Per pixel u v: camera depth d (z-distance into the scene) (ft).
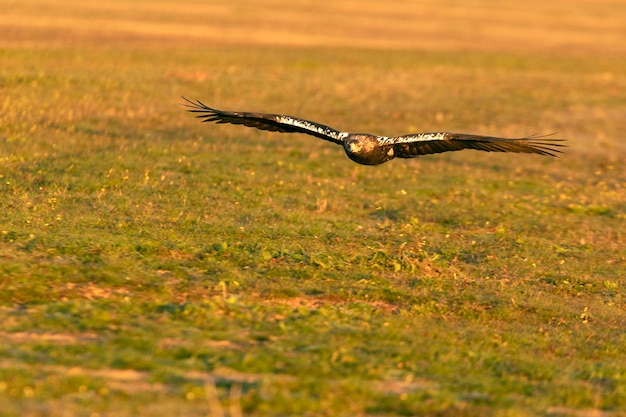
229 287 42.75
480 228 61.72
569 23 251.60
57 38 151.64
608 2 323.78
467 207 67.21
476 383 33.37
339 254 50.83
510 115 111.75
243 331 36.88
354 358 34.40
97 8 207.62
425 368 34.65
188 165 71.26
